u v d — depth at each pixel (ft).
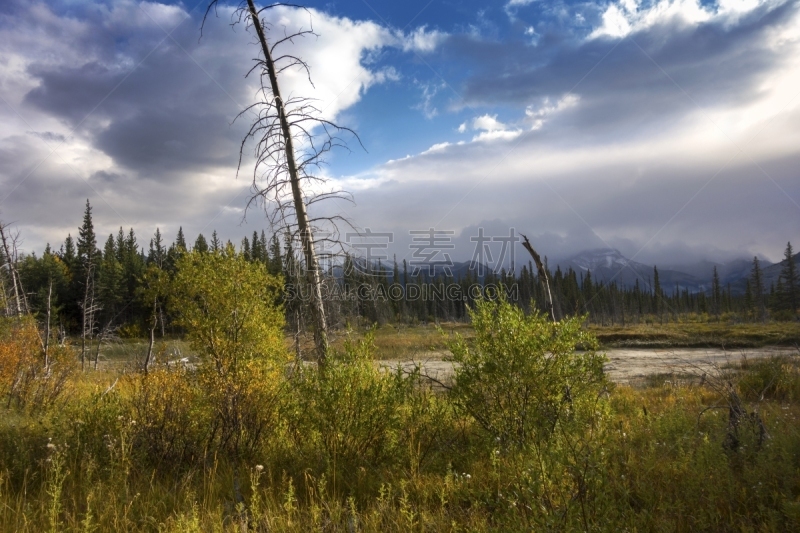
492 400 19.22
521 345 18.67
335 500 13.69
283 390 20.30
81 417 19.69
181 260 32.19
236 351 27.84
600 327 151.64
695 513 11.75
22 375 28.50
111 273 146.00
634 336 108.88
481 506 13.14
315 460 17.26
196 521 11.55
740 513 12.01
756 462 14.28
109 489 14.35
